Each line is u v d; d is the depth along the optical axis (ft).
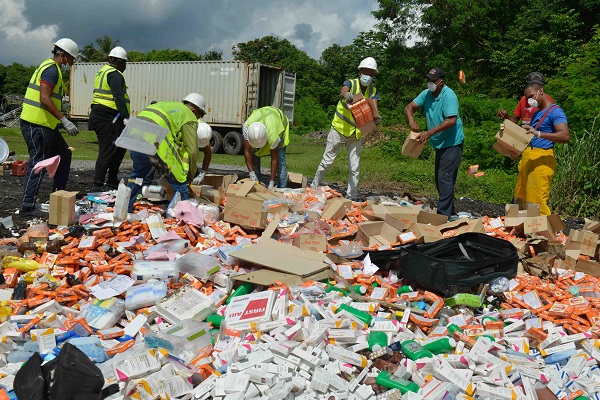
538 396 10.78
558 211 34.27
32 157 20.47
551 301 15.94
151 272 14.70
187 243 16.96
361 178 40.78
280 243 16.93
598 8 74.33
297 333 11.73
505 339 13.14
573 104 45.98
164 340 11.14
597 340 13.29
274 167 25.95
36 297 13.51
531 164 23.03
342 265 16.70
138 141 18.58
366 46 157.17
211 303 13.25
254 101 67.41
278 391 9.88
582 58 53.72
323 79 167.53
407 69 99.55
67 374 9.12
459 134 23.26
